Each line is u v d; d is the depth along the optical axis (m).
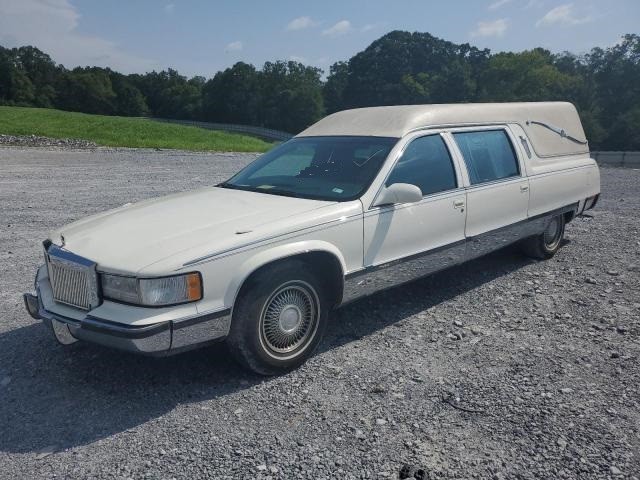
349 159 4.81
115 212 4.46
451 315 5.08
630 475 2.79
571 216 7.16
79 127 38.78
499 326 4.81
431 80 92.00
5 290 5.84
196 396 3.66
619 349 4.29
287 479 2.80
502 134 5.96
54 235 4.04
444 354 4.25
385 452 3.01
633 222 9.52
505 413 3.37
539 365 4.03
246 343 3.73
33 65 126.50
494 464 2.89
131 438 3.19
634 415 3.34
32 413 3.48
